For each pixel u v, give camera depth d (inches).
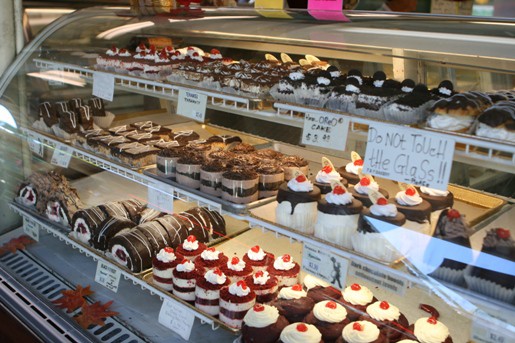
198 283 84.4
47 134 118.1
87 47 114.6
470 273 59.7
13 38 111.3
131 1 116.0
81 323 88.6
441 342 67.6
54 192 112.0
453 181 81.7
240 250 96.4
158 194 98.0
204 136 113.3
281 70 88.0
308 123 74.7
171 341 84.4
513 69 74.6
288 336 72.0
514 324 56.6
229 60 100.5
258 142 109.3
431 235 64.7
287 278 85.4
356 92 70.9
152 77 100.0
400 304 75.5
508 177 81.1
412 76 82.4
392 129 64.9
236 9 103.0
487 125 58.4
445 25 79.2
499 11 160.1
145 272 94.3
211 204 88.2
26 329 89.5
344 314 74.9
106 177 115.3
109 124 120.2
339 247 70.6
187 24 106.0
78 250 110.5
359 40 84.9
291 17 92.1
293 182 78.4
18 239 113.7
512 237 59.9
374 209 67.7
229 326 81.4
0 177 114.6
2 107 112.0
